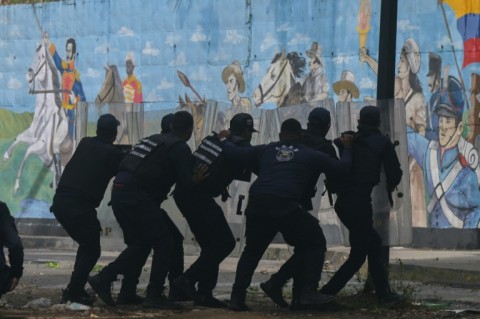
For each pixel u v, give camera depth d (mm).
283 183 23812
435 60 50438
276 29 55469
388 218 25562
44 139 64188
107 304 24469
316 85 53969
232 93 57062
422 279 36406
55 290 29578
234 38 56969
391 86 26562
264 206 23812
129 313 23391
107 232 29859
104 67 62031
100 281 24312
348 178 24375
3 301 26203
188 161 24250
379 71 26625
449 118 49969
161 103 59688
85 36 62750
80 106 33688
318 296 23938
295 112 30953
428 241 50500
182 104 58844
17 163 65250
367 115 24547
